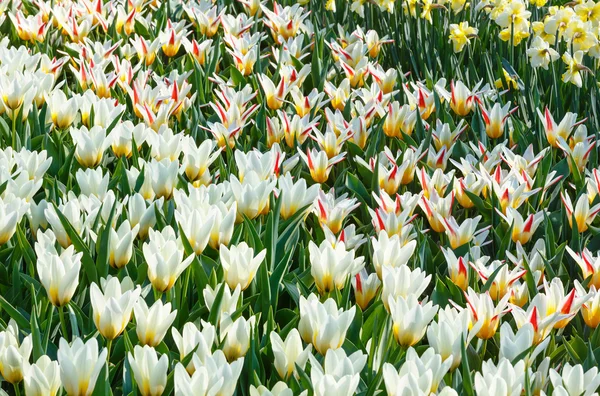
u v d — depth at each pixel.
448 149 3.46
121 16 4.77
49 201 2.66
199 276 2.17
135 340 2.01
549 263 2.56
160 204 2.64
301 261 2.46
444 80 4.09
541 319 2.07
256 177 2.62
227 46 4.82
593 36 4.25
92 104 3.37
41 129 3.39
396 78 4.35
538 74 4.56
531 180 2.99
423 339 2.31
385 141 3.62
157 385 1.68
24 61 3.85
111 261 2.17
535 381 1.88
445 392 1.61
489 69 4.45
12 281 2.30
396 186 2.98
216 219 2.26
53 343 2.00
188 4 5.25
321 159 2.97
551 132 3.43
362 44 4.38
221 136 3.32
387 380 1.65
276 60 4.43
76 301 2.23
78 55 4.48
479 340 2.11
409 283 2.05
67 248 2.14
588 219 2.79
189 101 3.77
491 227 2.86
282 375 1.80
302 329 1.87
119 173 2.93
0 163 2.71
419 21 4.97
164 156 2.96
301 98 3.71
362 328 2.09
